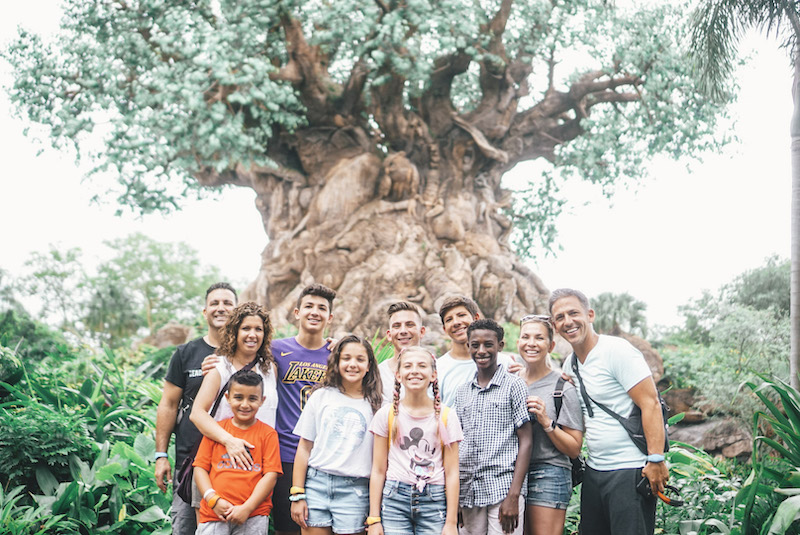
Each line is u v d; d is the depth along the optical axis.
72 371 10.47
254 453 4.79
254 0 16.73
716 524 5.79
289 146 20.67
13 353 8.31
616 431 4.90
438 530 4.58
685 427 14.06
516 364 5.19
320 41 17.86
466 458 4.85
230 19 17.02
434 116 20.78
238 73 16.44
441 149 20.94
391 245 19.33
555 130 22.00
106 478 6.24
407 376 4.65
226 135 16.53
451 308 5.46
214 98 17.34
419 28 17.06
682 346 18.34
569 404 4.96
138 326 33.44
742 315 14.99
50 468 6.40
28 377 8.21
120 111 17.94
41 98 17.97
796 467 5.54
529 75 22.11
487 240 20.53
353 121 20.33
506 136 21.66
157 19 17.77
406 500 4.59
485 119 21.06
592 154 21.09
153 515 6.05
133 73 18.84
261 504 4.73
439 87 20.64
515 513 4.63
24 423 6.40
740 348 14.46
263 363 5.08
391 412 4.73
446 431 4.63
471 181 21.20
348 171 19.89
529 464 4.91
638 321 18.88
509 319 19.34
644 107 20.52
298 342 5.40
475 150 21.05
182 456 5.17
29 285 41.81
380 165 20.25
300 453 4.87
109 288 33.34
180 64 16.88
